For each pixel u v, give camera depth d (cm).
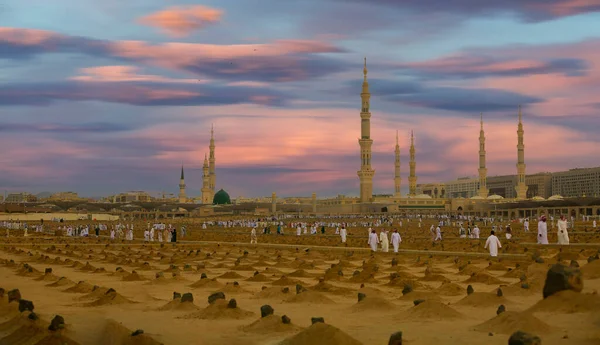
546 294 2633
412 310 2766
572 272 2592
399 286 3938
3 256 7662
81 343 2280
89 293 3694
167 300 3516
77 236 13600
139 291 3919
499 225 17150
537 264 4397
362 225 19200
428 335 2302
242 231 16750
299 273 4838
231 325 2598
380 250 7588
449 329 2411
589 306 2475
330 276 4472
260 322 2502
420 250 7675
